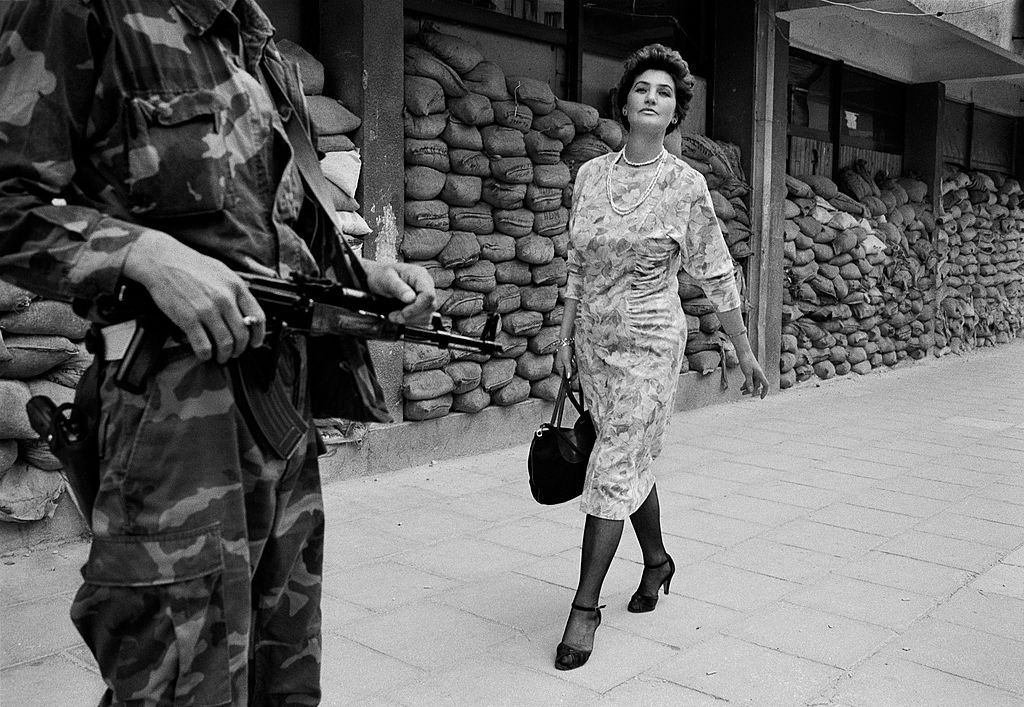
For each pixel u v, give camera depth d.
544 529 4.29
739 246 7.70
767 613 3.38
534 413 6.09
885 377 9.79
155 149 1.47
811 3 7.80
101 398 1.53
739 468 5.61
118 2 1.47
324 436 4.78
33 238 1.40
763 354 8.16
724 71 7.93
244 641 1.57
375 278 1.75
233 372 1.56
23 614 3.15
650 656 3.00
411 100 5.06
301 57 4.63
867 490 5.17
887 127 11.20
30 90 1.42
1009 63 10.65
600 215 3.11
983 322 12.66
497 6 6.12
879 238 9.75
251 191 1.60
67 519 3.78
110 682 1.53
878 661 3.00
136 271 1.35
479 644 3.06
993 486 5.31
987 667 2.97
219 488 1.52
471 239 5.38
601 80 7.12
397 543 4.05
